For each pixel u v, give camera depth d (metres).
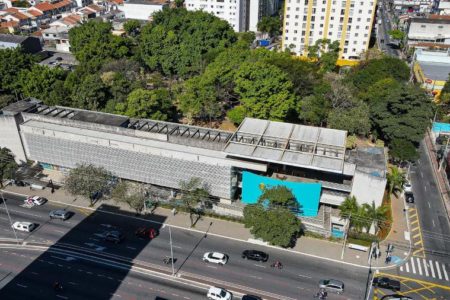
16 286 74.19
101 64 151.38
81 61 162.00
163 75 170.00
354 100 118.94
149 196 95.88
